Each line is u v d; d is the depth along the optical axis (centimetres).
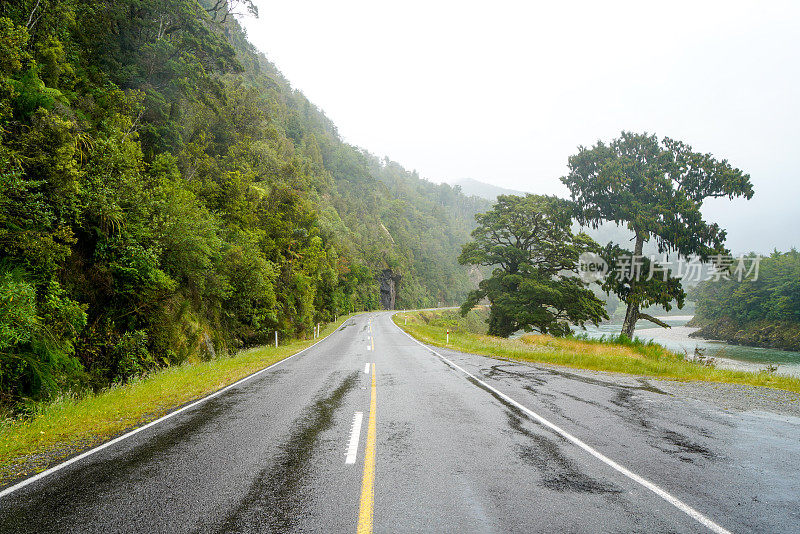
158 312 1555
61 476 437
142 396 884
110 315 1327
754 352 4825
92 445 550
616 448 523
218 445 543
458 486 404
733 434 587
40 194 975
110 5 2611
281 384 1045
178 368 1351
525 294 3912
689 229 2841
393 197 19025
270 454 505
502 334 4291
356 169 15138
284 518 340
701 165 3044
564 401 813
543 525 326
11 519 341
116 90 2030
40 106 1073
